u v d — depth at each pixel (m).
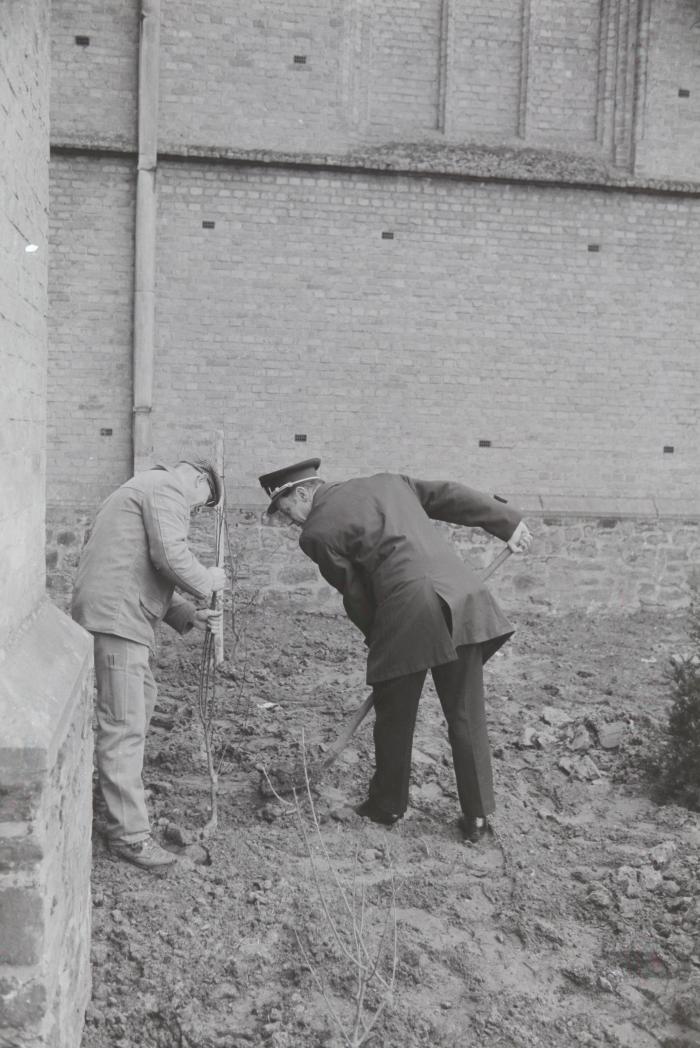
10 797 2.08
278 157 8.48
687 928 3.29
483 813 3.92
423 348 8.91
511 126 8.96
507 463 9.09
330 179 8.68
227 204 8.57
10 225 2.51
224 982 2.94
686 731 4.52
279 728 5.17
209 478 4.02
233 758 4.69
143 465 8.51
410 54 8.78
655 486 9.30
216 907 3.32
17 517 2.61
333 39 8.60
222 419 8.70
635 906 3.43
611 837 4.02
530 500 9.07
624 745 5.01
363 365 8.84
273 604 8.76
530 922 3.33
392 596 3.84
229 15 8.46
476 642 3.86
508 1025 2.81
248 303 8.66
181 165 8.48
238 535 8.66
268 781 4.22
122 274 8.50
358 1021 2.61
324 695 5.96
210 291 8.60
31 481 2.83
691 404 9.29
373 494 4.07
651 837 4.00
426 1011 2.87
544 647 7.77
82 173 8.39
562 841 3.99
